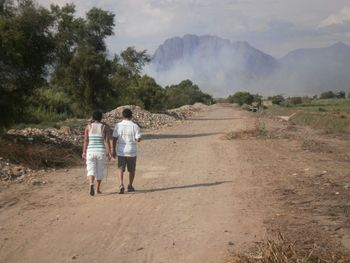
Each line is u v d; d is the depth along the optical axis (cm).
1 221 820
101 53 4241
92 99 4281
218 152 1791
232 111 7712
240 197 991
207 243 700
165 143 2156
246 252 645
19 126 2339
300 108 7181
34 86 2003
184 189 1088
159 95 5597
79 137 2022
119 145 1047
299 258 591
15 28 1847
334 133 2622
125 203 948
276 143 2102
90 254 661
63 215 858
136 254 660
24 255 658
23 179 1166
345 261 587
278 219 809
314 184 1102
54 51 2181
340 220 795
